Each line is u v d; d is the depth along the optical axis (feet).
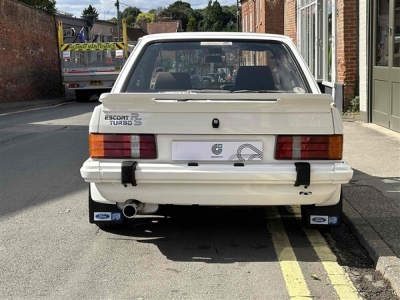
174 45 16.99
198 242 15.76
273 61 16.76
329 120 13.41
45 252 14.87
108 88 70.69
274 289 12.48
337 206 15.16
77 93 73.15
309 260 14.29
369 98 33.76
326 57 42.06
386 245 14.38
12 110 58.70
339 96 37.88
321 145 13.43
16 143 33.91
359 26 35.35
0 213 18.44
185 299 12.00
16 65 69.56
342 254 14.82
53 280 13.03
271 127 13.34
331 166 13.38
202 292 12.35
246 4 112.98
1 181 23.15
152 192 13.70
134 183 13.42
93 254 14.75
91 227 16.97
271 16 77.82
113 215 15.53
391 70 30.30
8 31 66.95
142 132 13.44
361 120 35.09
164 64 16.88
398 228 15.66
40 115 52.65
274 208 19.34
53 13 88.43
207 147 13.43
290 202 13.83
